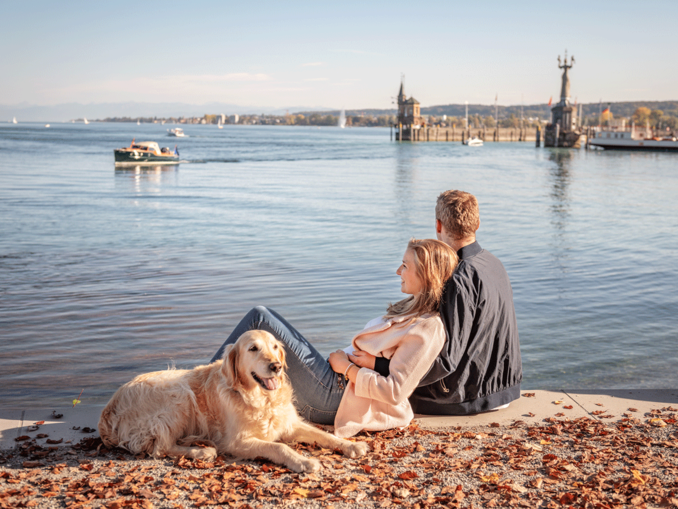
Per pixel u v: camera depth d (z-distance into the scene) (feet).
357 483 11.40
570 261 50.80
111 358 24.93
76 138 459.73
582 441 13.57
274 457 12.25
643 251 56.08
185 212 87.56
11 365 23.88
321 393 14.21
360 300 35.86
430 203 105.40
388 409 14.15
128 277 42.01
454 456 12.79
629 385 23.27
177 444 13.08
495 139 653.30
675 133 435.94
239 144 443.73
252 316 14.07
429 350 13.12
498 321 14.42
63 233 65.21
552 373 24.66
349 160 266.57
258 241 61.05
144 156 201.57
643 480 11.34
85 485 11.07
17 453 12.75
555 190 136.67
